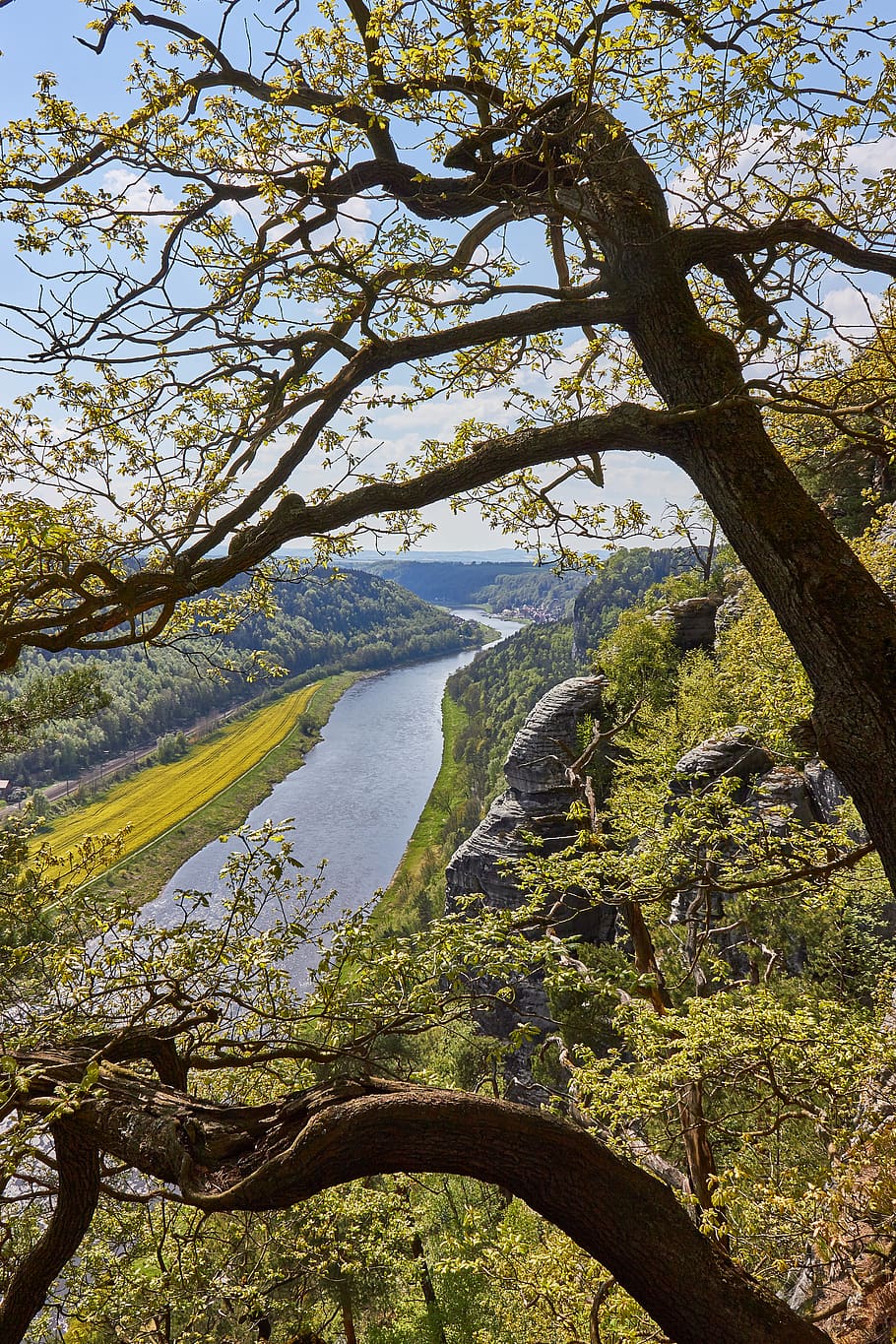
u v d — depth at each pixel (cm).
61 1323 997
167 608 433
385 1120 300
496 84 411
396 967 446
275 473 448
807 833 812
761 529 415
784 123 433
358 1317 1694
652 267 462
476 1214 799
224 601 665
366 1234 1052
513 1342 942
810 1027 670
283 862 484
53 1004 507
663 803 867
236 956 465
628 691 3912
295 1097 335
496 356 621
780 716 1016
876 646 385
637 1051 731
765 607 1983
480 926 500
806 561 404
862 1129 580
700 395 447
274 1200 296
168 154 436
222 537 441
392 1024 430
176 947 462
